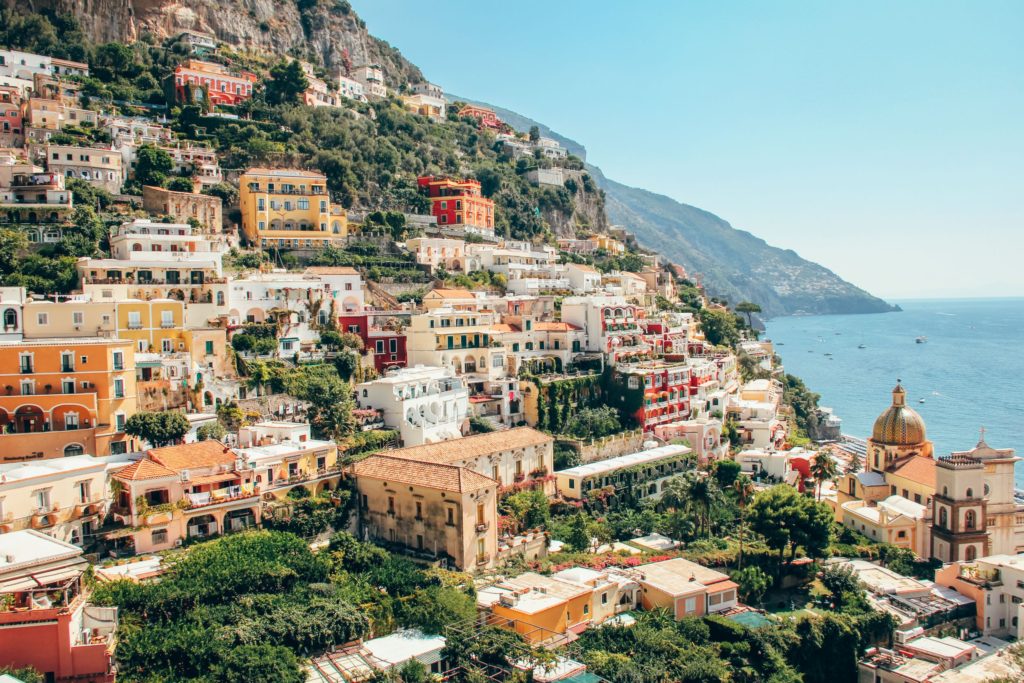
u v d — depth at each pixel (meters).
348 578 84.88
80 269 122.31
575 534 107.31
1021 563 105.88
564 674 75.38
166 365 105.62
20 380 93.00
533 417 140.62
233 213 174.25
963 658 92.38
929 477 126.50
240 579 76.81
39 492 79.50
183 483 88.19
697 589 93.06
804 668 92.19
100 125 184.25
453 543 92.69
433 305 154.25
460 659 75.81
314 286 137.00
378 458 103.44
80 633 62.88
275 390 118.38
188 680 64.19
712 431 151.38
